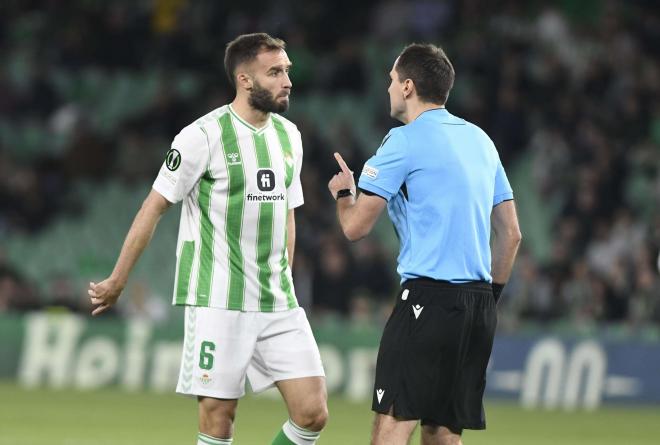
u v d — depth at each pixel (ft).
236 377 76.07
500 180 75.05
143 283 202.08
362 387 183.73
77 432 127.85
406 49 74.28
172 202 75.72
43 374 181.78
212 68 248.52
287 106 76.38
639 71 249.96
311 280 195.72
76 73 251.60
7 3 256.32
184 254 76.79
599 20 265.95
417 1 263.29
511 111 236.22
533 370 185.26
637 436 144.56
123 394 173.27
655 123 244.63
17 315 183.01
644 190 231.91
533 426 152.25
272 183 76.43
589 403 185.06
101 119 248.73
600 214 219.41
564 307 197.57
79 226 229.86
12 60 250.98
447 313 71.05
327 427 140.46
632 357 186.09
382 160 71.72
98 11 254.88
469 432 141.69
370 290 195.31
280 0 256.52
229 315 75.82
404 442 71.41
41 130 241.14
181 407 158.20
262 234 76.28
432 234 71.51
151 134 236.63
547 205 235.20
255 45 75.92
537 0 265.34
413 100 73.82
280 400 176.65
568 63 249.55
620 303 197.26
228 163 75.51
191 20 253.85
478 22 259.39
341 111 250.37
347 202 73.00
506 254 75.41
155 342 183.11
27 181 228.02
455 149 72.33
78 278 224.53
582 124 236.02
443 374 71.41
